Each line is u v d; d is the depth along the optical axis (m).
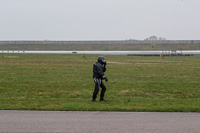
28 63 160.25
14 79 82.81
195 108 40.00
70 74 99.06
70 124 30.84
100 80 47.47
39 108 40.00
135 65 145.38
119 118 34.03
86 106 41.94
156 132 27.72
